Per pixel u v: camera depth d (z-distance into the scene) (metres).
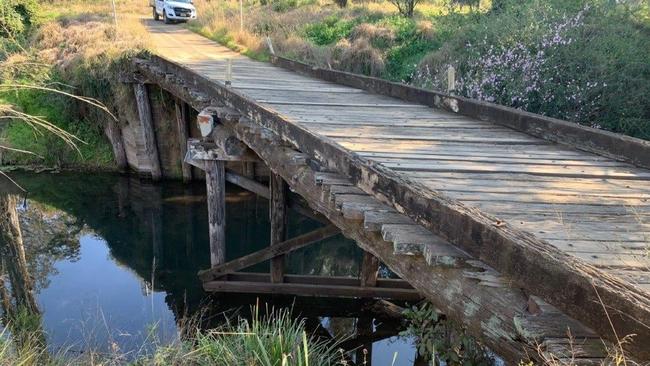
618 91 7.85
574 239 2.72
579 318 1.90
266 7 21.67
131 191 12.03
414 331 4.57
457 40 11.64
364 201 3.48
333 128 5.47
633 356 1.69
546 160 4.45
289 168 4.73
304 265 8.83
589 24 9.05
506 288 2.38
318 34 15.81
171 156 12.38
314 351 4.03
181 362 3.75
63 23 16.98
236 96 6.14
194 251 9.25
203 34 18.33
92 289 7.57
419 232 2.92
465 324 2.59
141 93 11.71
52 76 12.55
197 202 11.41
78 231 10.19
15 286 7.57
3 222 10.45
